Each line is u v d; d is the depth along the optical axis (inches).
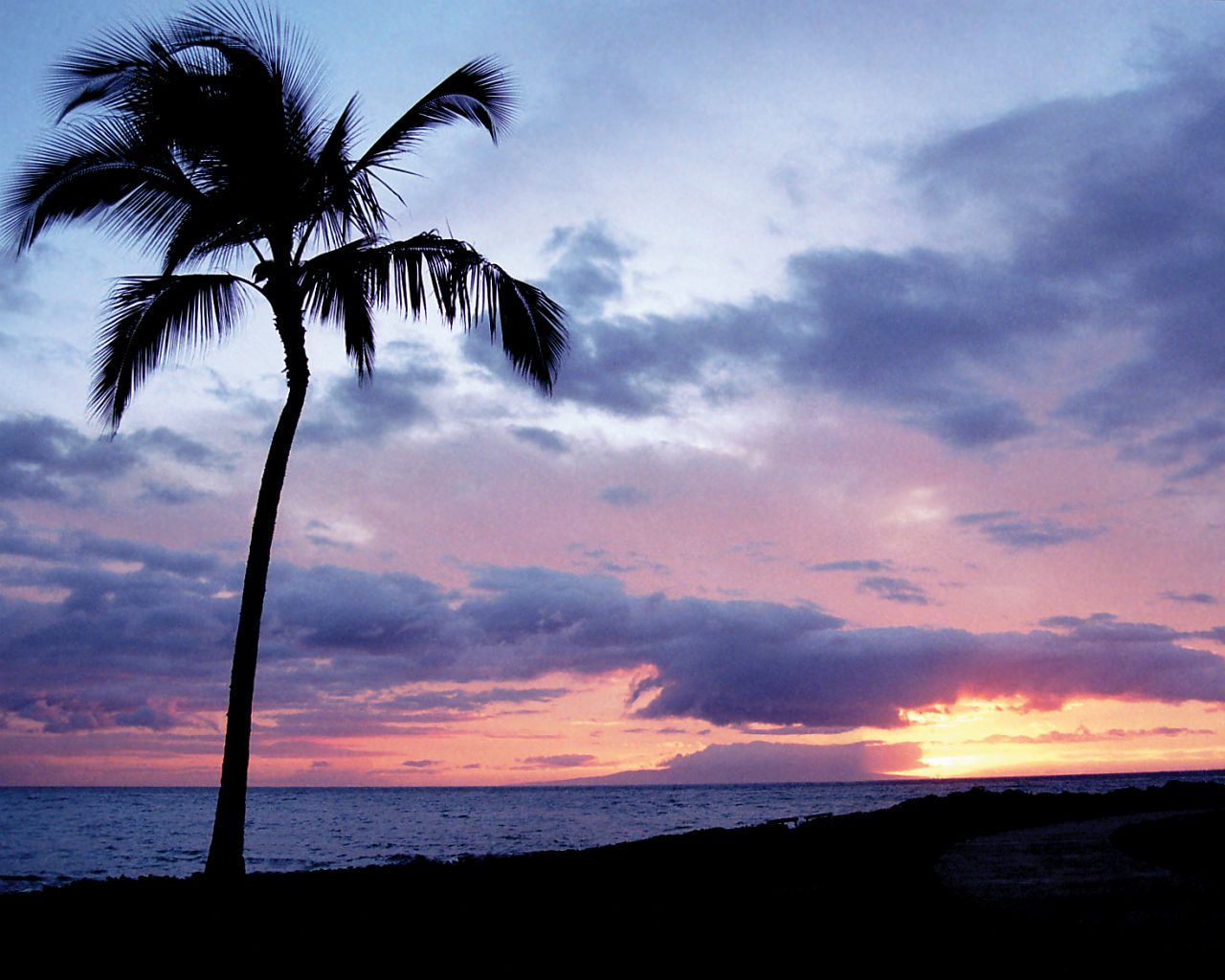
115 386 428.5
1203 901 264.4
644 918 331.0
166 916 339.6
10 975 258.2
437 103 450.6
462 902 386.6
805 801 3848.4
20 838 1707.7
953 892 287.0
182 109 391.2
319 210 429.7
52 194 405.4
